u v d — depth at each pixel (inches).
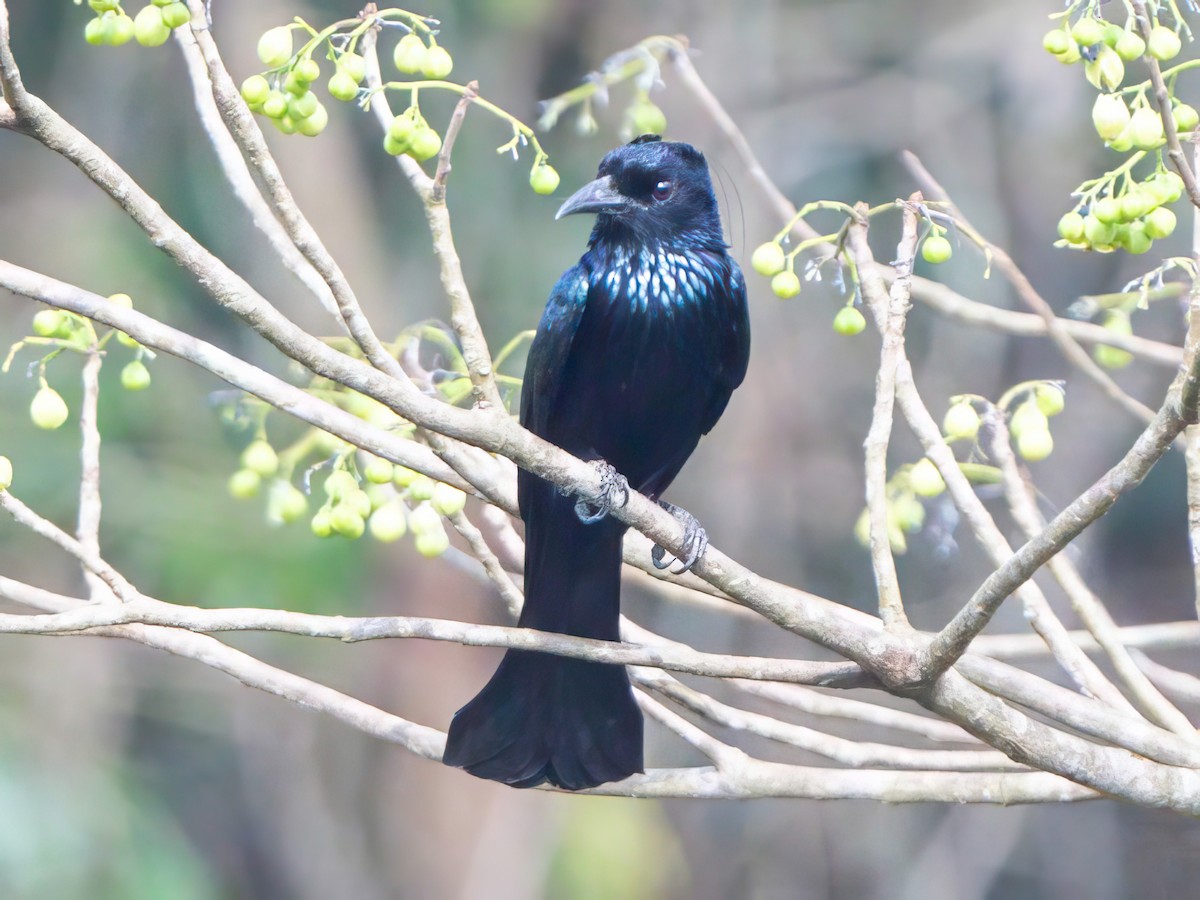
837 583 589.9
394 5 585.3
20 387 516.1
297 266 252.7
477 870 558.6
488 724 240.8
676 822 589.0
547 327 280.7
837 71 629.6
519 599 255.3
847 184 613.0
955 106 613.9
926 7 633.6
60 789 497.4
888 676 210.1
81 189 574.6
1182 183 212.2
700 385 293.6
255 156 208.1
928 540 526.0
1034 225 600.4
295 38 564.7
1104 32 208.8
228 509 520.4
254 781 584.4
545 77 608.4
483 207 585.9
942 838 571.2
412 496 264.8
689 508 596.1
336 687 550.0
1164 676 281.6
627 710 242.1
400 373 215.5
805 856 581.0
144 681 560.4
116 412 518.9
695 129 583.8
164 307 558.6
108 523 509.7
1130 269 578.2
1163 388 557.6
